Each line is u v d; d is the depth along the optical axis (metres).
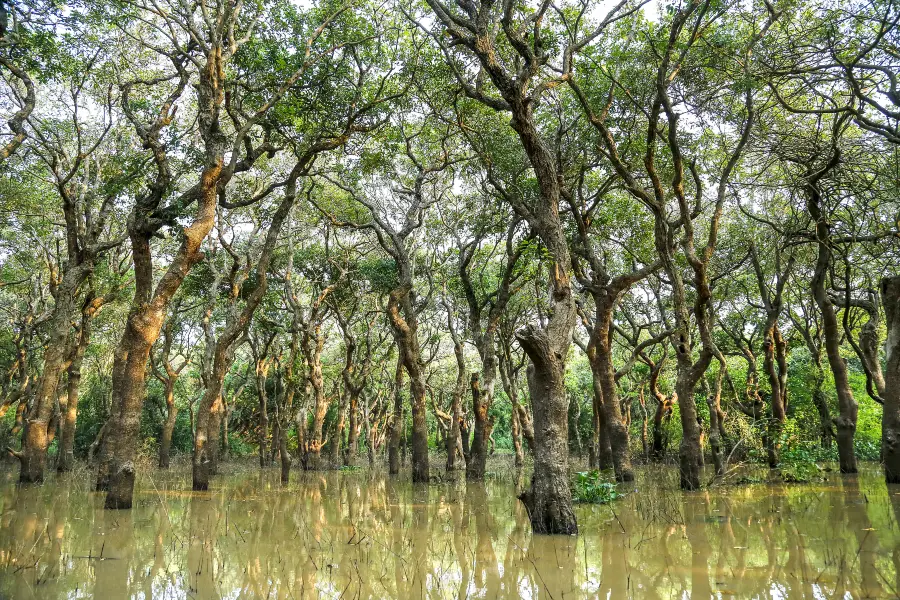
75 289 21.70
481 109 19.48
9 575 8.45
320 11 17.59
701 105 16.95
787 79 16.00
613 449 19.70
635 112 18.52
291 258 28.61
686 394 16.55
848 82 14.96
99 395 39.59
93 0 14.74
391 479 25.59
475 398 24.11
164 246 29.28
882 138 16.95
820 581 7.11
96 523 12.87
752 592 6.89
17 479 23.86
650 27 17.20
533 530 10.77
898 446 15.42
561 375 11.00
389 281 28.03
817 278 19.84
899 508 11.85
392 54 19.73
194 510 14.99
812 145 17.70
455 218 26.91
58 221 26.59
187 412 47.34
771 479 18.41
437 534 11.45
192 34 15.44
